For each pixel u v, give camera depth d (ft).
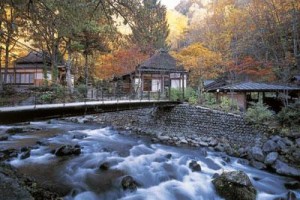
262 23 85.87
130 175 29.84
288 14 78.54
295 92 63.41
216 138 52.60
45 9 20.59
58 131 54.90
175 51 107.96
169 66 84.38
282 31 81.00
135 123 68.08
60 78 87.97
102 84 88.28
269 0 82.28
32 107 22.00
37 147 37.86
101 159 34.86
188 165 35.24
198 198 26.11
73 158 34.47
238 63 77.25
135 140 52.80
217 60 70.74
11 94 36.70
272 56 84.28
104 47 70.49
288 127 45.09
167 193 26.76
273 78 76.38
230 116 51.67
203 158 40.91
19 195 15.19
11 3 19.79
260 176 34.17
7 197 14.64
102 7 21.65
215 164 38.01
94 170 30.71
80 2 20.56
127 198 24.81
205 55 71.05
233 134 50.60
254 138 47.21
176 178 30.78
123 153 39.86
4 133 47.52
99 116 76.18
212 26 104.17
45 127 59.72
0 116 18.12
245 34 89.56
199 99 65.00
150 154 40.81
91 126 67.10
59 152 35.09
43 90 53.62
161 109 63.52
